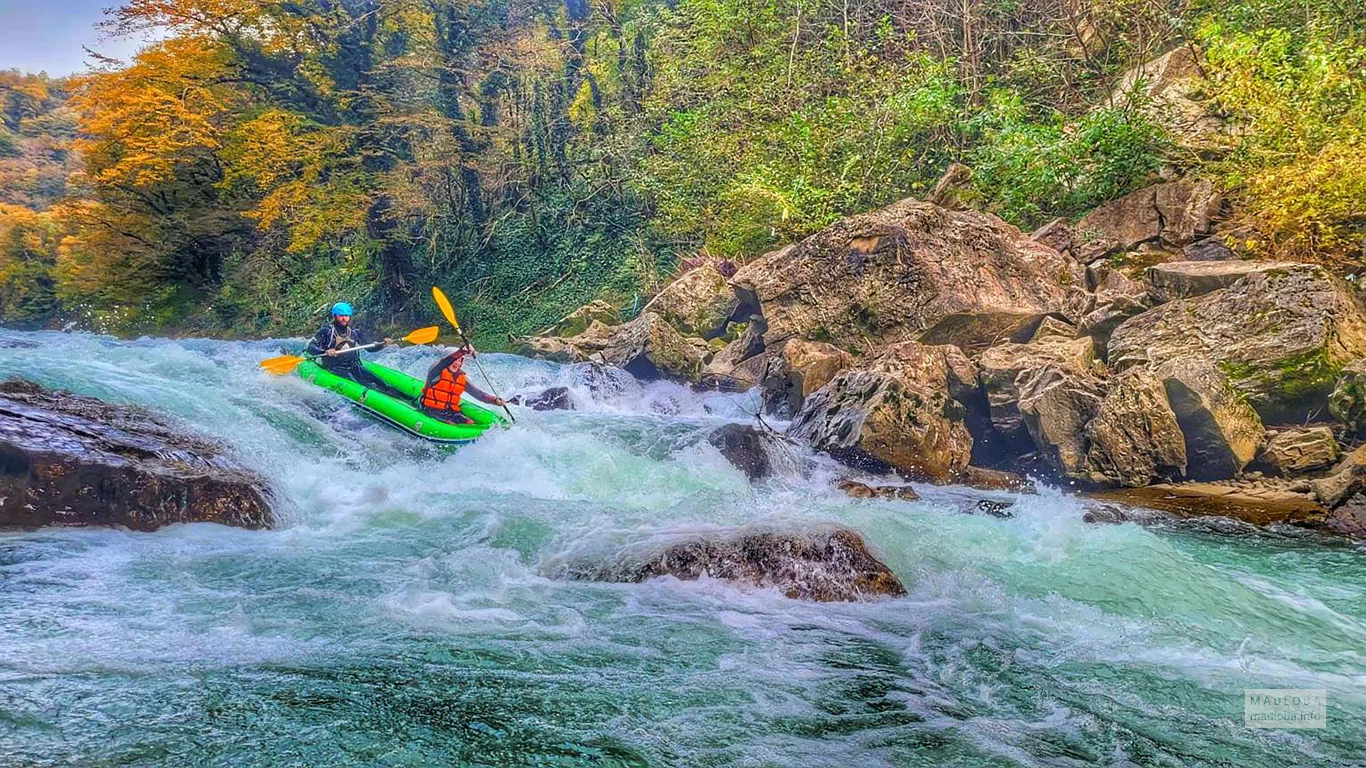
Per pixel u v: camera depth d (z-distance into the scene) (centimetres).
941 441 925
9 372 805
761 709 364
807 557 536
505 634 438
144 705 329
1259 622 501
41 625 407
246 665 377
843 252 1294
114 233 3122
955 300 1182
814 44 2172
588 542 585
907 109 1720
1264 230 1101
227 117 2964
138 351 1101
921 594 539
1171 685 409
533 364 1623
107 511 567
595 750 316
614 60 2939
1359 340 885
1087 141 1370
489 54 2947
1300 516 739
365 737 313
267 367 973
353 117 3006
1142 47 1736
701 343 1520
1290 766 330
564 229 2639
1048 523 676
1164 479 866
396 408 916
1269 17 1451
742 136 2075
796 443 957
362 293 2894
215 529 591
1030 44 2062
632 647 430
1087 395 903
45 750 288
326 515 658
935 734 348
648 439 985
